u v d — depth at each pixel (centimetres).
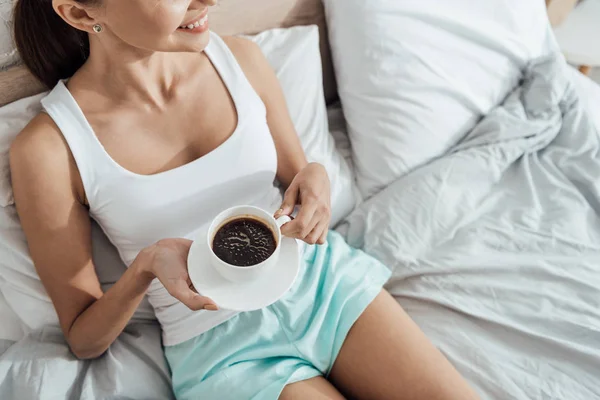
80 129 86
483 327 99
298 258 79
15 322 100
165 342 98
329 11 128
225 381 88
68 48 89
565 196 115
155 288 97
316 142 124
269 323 93
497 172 118
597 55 163
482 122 127
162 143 93
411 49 123
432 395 89
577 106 126
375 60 123
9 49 94
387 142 123
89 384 91
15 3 85
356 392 95
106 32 80
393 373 91
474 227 111
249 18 124
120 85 89
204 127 96
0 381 90
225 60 100
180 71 95
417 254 109
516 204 115
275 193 107
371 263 104
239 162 96
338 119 143
